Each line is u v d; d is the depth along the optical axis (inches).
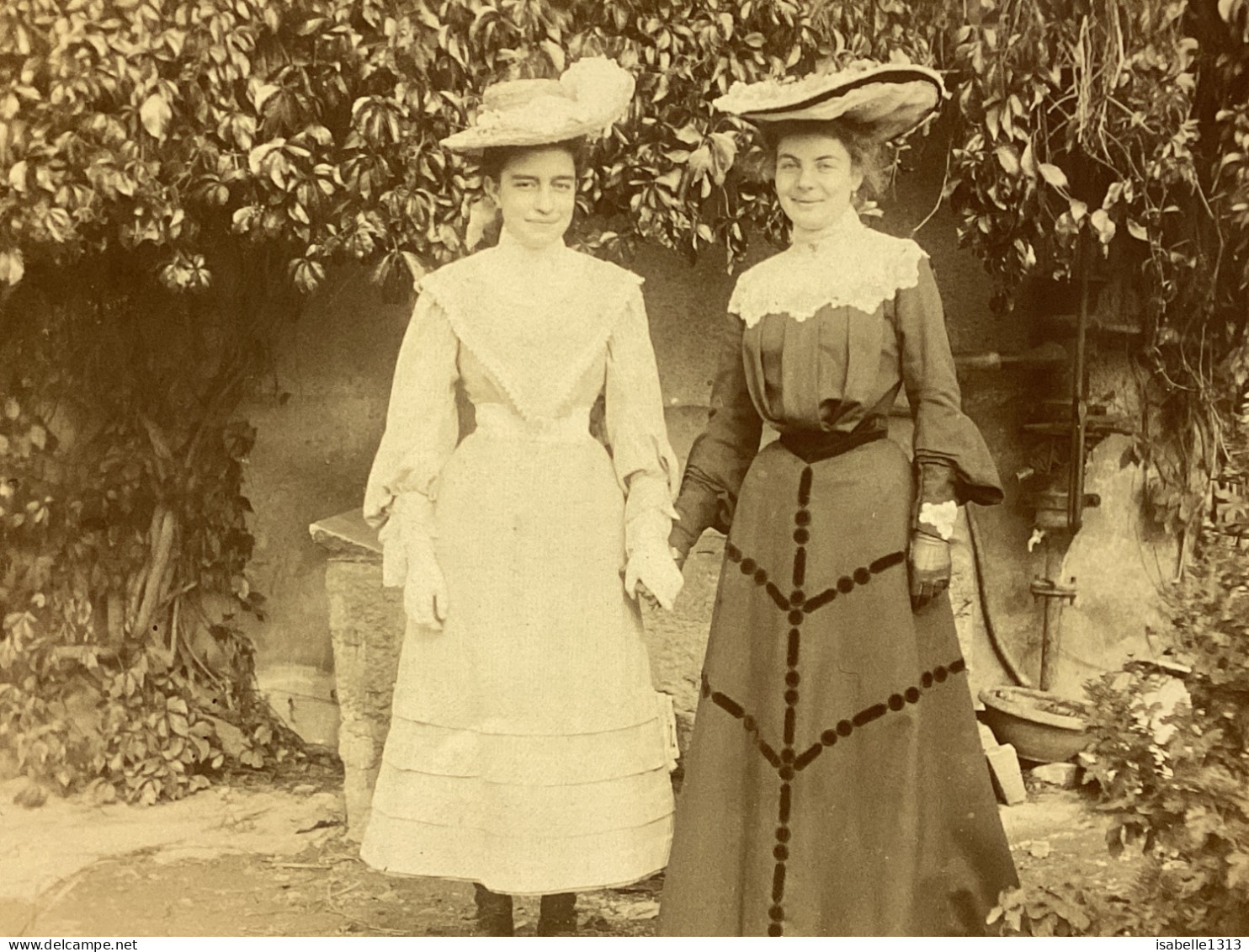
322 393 198.5
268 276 194.1
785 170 117.2
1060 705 189.8
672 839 117.1
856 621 112.8
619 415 124.8
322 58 163.2
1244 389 200.8
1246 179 190.7
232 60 160.4
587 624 119.4
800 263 118.0
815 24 167.6
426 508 121.8
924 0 175.9
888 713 111.3
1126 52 183.2
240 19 161.0
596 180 165.6
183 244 170.4
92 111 159.0
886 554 113.1
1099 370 204.2
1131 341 204.8
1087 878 122.6
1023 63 177.8
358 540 161.3
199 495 194.4
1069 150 185.2
